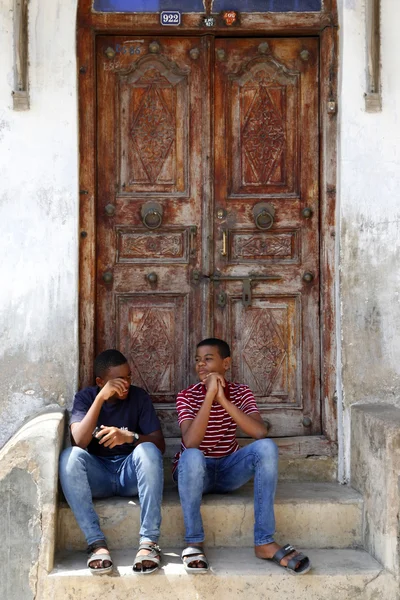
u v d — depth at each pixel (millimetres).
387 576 3320
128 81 4082
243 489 3814
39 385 3828
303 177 4113
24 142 3836
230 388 3777
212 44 4066
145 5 3979
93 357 3975
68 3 3848
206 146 4082
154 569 3230
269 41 4102
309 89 4102
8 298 3824
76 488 3365
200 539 3314
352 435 3857
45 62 3840
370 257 3934
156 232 4109
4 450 3432
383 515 3383
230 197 4117
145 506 3316
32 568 3287
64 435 3662
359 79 3920
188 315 4117
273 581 3264
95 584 3242
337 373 3984
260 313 4125
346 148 3922
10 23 3824
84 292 3959
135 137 4098
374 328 3928
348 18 3904
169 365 4125
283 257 4125
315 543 3609
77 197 3873
